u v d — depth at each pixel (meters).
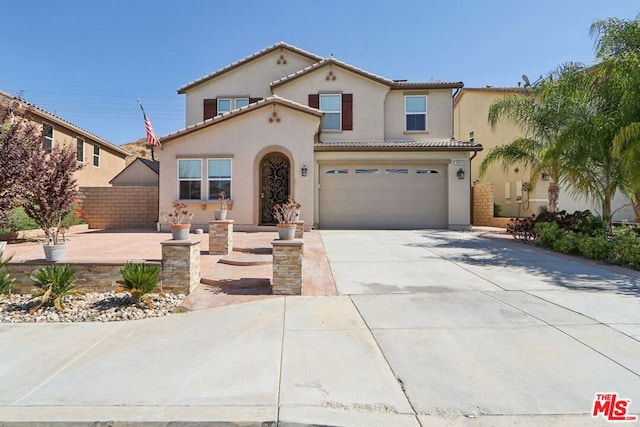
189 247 7.17
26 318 5.99
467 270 9.01
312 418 3.26
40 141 9.24
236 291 7.37
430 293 7.10
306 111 16.62
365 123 19.89
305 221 16.78
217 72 21.66
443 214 18.34
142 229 18.14
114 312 6.23
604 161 12.03
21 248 11.52
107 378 3.96
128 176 23.58
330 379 3.90
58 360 4.42
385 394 3.61
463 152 18.08
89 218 18.75
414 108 20.34
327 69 20.00
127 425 3.23
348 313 6.00
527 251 11.66
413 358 4.37
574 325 5.38
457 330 5.22
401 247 12.37
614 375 3.94
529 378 3.89
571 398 3.52
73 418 3.26
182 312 6.26
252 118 16.81
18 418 3.26
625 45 11.66
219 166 16.81
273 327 5.43
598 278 8.23
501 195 23.38
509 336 4.99
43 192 9.03
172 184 16.81
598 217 13.47
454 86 20.03
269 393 3.64
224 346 4.77
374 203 18.39
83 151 23.30
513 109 15.38
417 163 18.28
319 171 18.34
